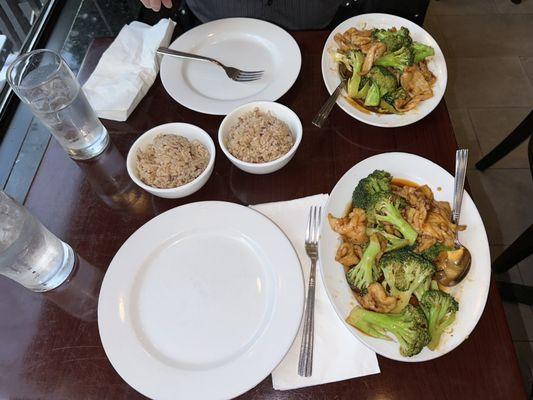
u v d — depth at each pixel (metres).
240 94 0.97
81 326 0.72
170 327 0.70
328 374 0.65
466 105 2.04
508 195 1.77
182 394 0.63
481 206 1.75
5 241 0.69
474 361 0.65
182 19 1.40
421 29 1.02
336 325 0.69
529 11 2.36
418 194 0.76
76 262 0.79
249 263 0.75
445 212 0.75
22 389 0.67
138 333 0.69
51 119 0.84
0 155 1.13
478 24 2.32
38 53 0.88
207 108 0.93
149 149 0.85
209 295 0.72
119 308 0.71
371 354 0.66
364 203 0.76
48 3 1.42
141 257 0.75
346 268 0.73
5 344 0.71
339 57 0.98
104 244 0.81
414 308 0.66
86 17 1.44
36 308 0.75
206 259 0.75
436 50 0.99
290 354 0.67
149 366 0.66
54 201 0.87
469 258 0.71
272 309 0.69
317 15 1.32
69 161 0.92
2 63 1.28
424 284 0.68
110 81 0.98
